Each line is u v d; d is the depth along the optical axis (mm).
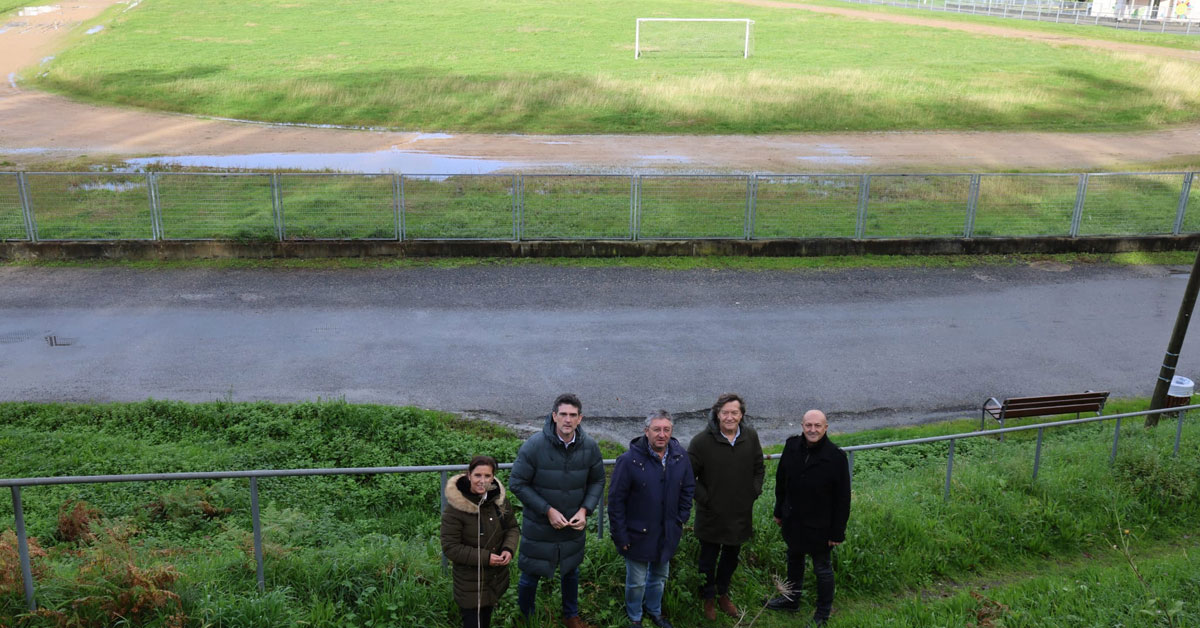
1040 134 36625
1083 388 15727
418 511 10969
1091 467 11031
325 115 38094
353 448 12594
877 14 71875
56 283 19547
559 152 32094
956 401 15141
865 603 8102
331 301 18906
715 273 21203
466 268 21109
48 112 38188
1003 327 18391
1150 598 7582
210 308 18328
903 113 38969
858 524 8984
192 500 10250
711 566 7430
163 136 34094
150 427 13086
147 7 69375
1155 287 20859
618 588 7562
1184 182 22953
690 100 39969
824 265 21891
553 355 16500
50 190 23625
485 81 43281
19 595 6352
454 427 13656
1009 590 8148
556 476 6449
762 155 32062
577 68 48188
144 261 21094
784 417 14398
